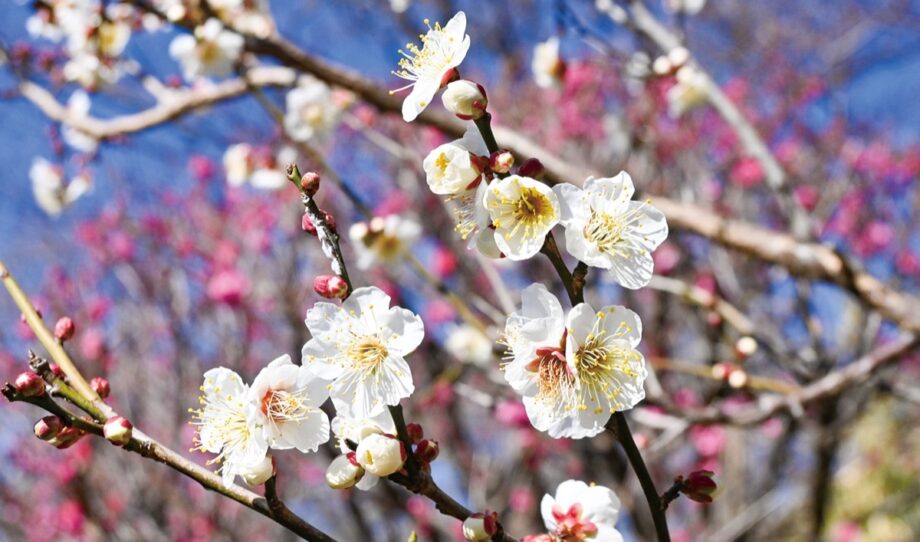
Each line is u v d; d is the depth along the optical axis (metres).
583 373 1.70
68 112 4.78
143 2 4.11
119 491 6.75
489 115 1.71
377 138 4.45
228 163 4.82
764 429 6.68
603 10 4.47
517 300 5.14
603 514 1.75
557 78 4.75
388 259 3.89
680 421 3.72
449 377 4.76
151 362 7.18
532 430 6.12
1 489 7.01
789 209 4.05
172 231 7.70
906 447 9.11
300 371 1.72
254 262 7.43
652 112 6.62
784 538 7.09
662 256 6.41
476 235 1.73
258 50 4.25
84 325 7.41
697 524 6.81
